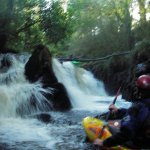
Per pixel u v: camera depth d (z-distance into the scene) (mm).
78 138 6836
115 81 17484
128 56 17188
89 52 24234
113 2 23188
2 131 7355
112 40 22469
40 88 10602
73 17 19109
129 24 20781
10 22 15359
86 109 10773
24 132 7328
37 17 16781
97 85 17547
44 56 11484
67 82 14219
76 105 11805
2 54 13141
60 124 8195
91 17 23938
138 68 8859
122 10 22906
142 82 3781
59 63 14445
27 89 10320
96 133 5023
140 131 3631
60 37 17609
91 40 24188
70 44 25625
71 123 8297
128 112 3717
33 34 17641
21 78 11594
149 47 13758
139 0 20953
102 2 23328
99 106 11680
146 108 3621
